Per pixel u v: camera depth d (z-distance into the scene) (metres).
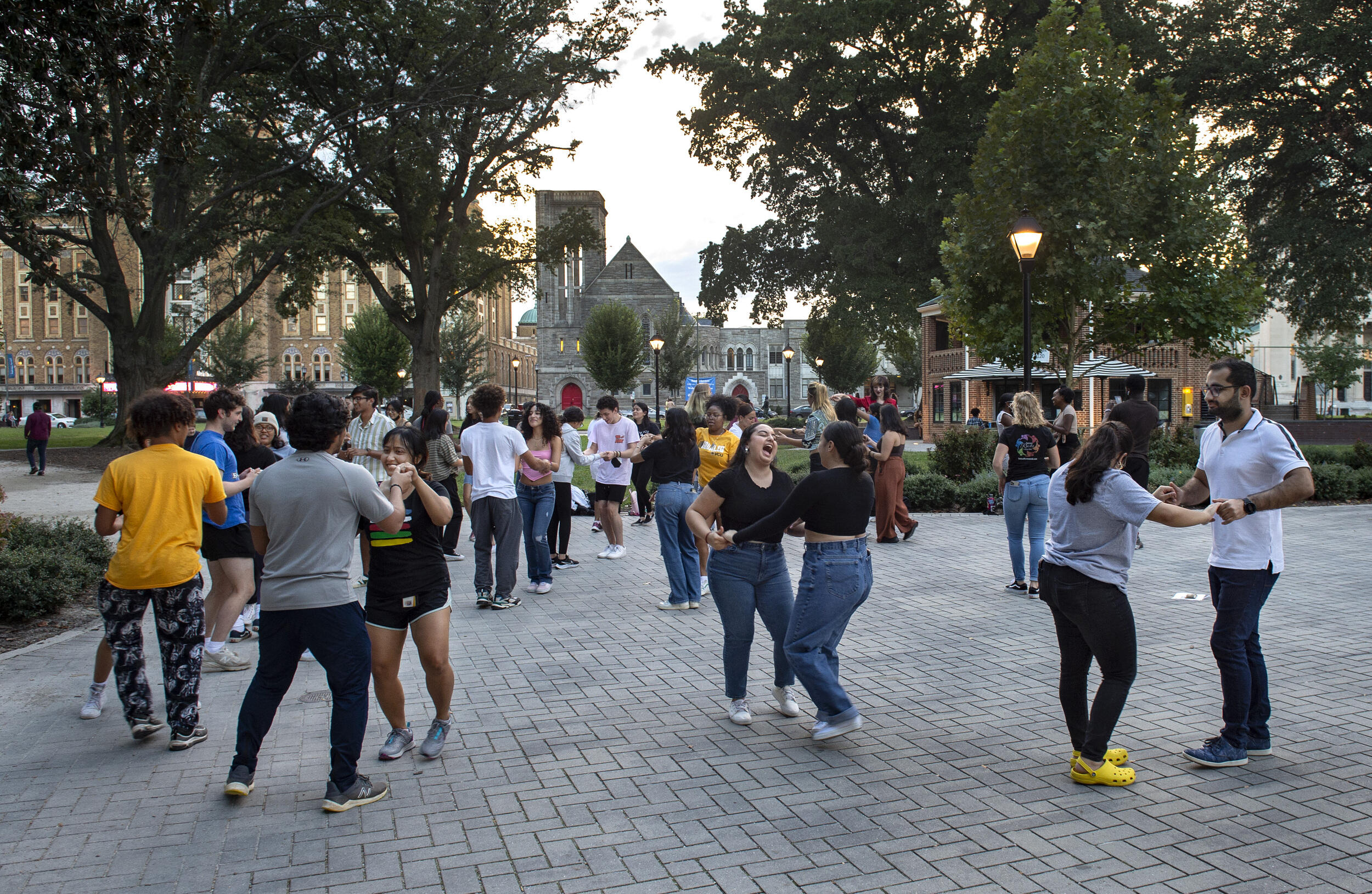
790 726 4.98
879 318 33.34
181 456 4.72
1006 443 8.39
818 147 36.00
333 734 3.91
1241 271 14.73
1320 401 51.66
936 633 7.00
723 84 33.06
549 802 3.97
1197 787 4.04
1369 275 25.64
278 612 3.89
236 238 26.70
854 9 30.92
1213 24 26.50
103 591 4.64
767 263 37.47
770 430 5.04
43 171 10.04
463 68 27.05
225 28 22.98
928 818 3.76
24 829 3.73
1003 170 14.49
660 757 4.51
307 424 3.92
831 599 4.52
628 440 11.08
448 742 4.74
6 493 18.28
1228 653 4.27
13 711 5.29
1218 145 27.03
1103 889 3.17
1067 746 4.59
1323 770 4.22
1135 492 3.85
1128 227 14.00
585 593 8.69
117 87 9.86
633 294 83.94
